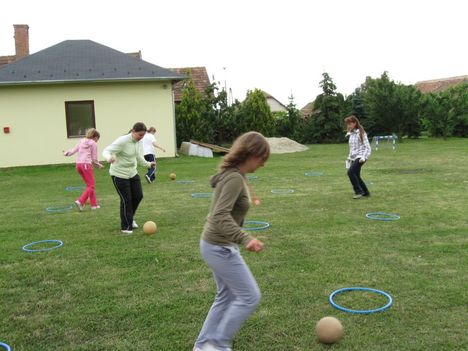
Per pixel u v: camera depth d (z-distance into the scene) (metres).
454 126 29.03
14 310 4.38
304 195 10.34
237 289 3.16
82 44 21.95
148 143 13.05
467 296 4.44
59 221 8.27
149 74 19.70
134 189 7.31
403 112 27.83
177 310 4.26
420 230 6.95
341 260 5.59
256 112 27.06
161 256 5.91
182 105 24.81
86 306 4.41
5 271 5.49
